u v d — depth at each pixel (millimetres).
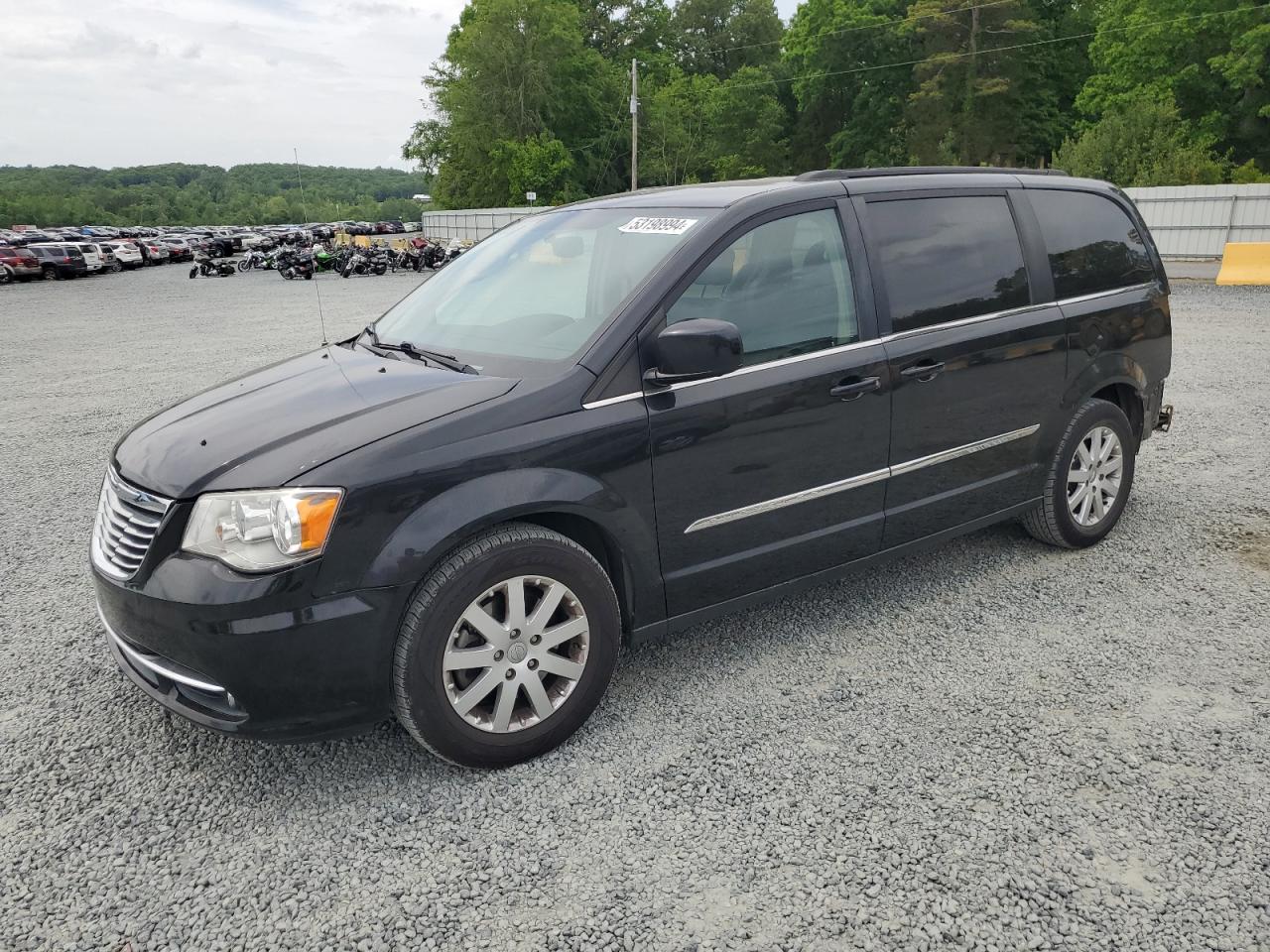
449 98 61562
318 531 2492
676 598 3180
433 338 3508
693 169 72250
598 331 3006
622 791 2756
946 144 55438
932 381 3658
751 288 3244
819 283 3412
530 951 2162
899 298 3617
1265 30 41094
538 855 2492
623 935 2201
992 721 3080
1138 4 46812
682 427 3029
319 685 2566
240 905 2332
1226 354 9914
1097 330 4316
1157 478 5668
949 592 4121
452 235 49500
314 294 23562
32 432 7832
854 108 65000
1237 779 2730
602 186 67438
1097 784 2725
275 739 2605
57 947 2205
